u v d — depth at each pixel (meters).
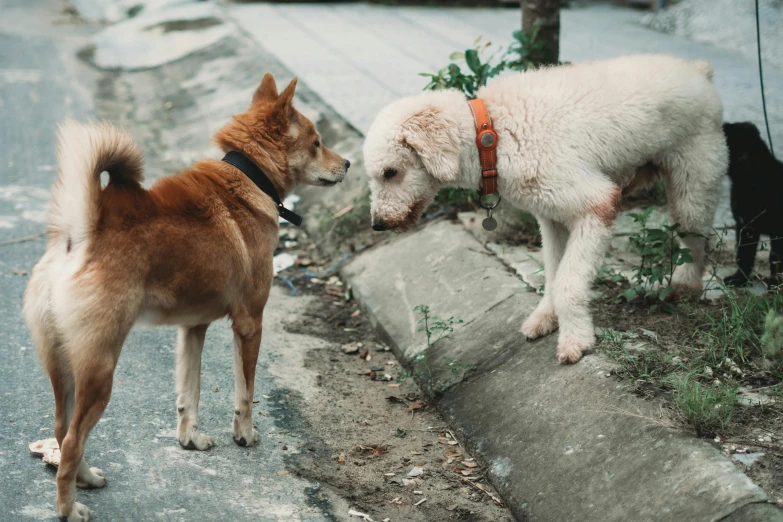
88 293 3.05
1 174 7.79
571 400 3.83
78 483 3.36
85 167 3.10
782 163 4.64
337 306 5.86
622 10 13.51
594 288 4.77
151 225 3.25
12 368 4.40
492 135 3.92
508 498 3.63
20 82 11.02
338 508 3.52
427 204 4.23
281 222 7.28
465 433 4.14
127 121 9.83
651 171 4.35
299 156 4.08
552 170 3.89
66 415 3.26
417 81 9.23
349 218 6.72
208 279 3.41
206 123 9.30
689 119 4.07
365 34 11.72
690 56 9.93
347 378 4.81
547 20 6.48
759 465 3.10
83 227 3.10
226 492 3.51
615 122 3.91
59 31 14.41
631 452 3.38
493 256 5.53
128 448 3.73
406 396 4.63
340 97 8.70
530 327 4.38
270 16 13.13
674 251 4.29
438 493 3.73
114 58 12.52
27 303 3.18
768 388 3.62
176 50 12.32
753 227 4.61
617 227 5.68
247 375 3.77
